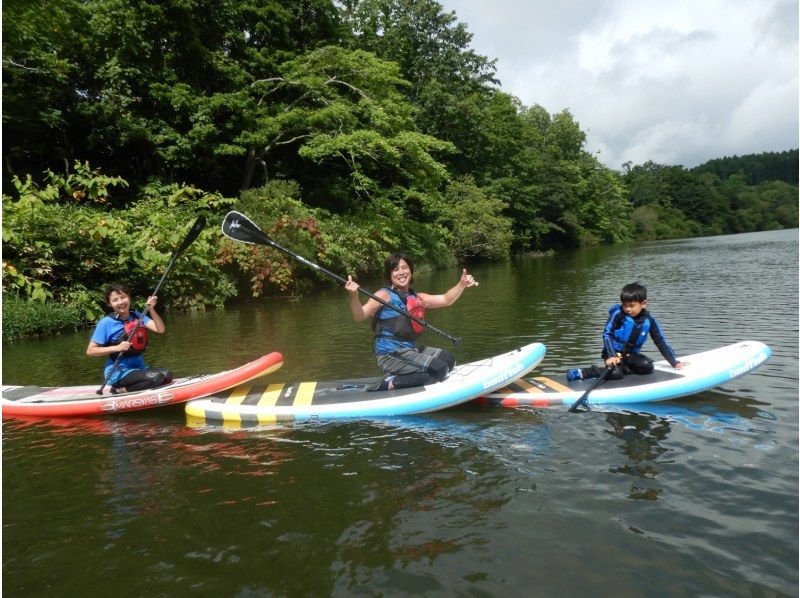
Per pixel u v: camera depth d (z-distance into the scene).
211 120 14.95
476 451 3.19
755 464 2.85
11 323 7.92
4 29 11.04
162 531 2.46
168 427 3.88
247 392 4.35
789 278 11.69
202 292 11.48
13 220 8.70
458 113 27.27
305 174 18.73
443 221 25.69
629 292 4.05
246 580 2.08
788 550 2.12
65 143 14.70
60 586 2.10
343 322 8.64
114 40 14.33
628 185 72.12
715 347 5.68
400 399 3.91
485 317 8.45
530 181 36.59
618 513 2.43
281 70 16.98
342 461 3.14
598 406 3.91
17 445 3.63
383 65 17.61
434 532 2.34
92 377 5.66
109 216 10.10
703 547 2.16
